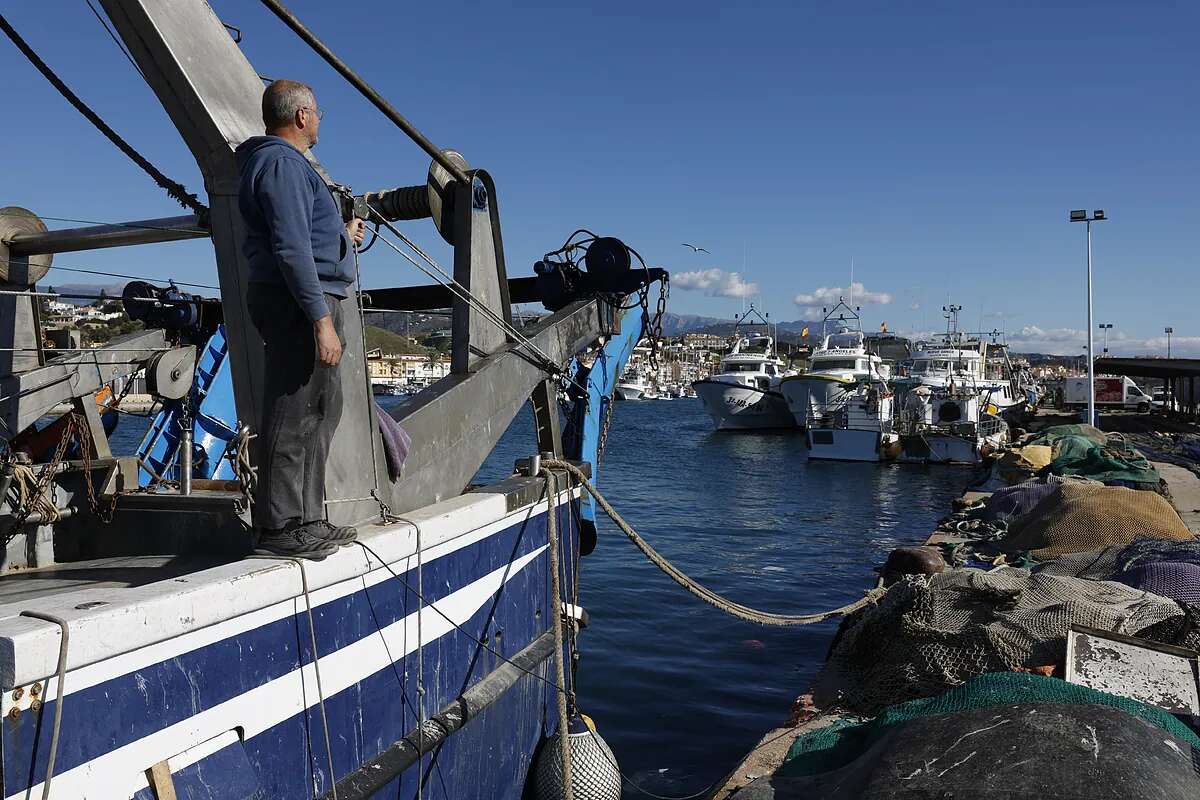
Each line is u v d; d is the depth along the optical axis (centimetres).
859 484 3119
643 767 730
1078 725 387
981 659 612
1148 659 554
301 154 322
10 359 458
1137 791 345
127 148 399
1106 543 1054
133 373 509
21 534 367
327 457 368
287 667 317
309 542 328
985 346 5156
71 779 236
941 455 3675
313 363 330
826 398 4753
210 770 280
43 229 475
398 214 528
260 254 320
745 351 6381
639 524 2200
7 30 350
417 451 444
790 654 1055
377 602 371
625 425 7112
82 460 404
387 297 747
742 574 1584
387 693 378
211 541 371
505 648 496
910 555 1109
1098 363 6072
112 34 353
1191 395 5291
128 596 258
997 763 372
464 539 446
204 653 280
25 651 221
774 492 2909
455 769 432
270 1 345
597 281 689
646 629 1152
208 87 361
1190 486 1809
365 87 405
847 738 529
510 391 548
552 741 536
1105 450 1919
